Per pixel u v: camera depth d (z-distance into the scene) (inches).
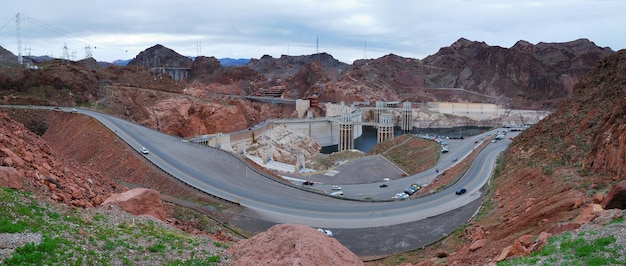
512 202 2030.0
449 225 2177.7
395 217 2388.0
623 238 980.6
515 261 1034.7
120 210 1386.6
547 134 2726.4
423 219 2315.5
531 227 1492.4
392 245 2039.9
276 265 1003.3
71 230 1072.8
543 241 1119.6
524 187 2134.6
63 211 1189.1
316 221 2367.1
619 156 1656.0
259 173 3388.3
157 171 3132.4
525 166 2443.4
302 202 2714.1
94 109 5959.6
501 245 1419.8
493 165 3280.0
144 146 3754.9
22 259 863.1
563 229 1179.3
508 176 2541.8
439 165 4313.5
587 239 1026.7
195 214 2108.8
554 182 1875.0
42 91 6102.4
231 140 6186.0
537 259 1005.2
